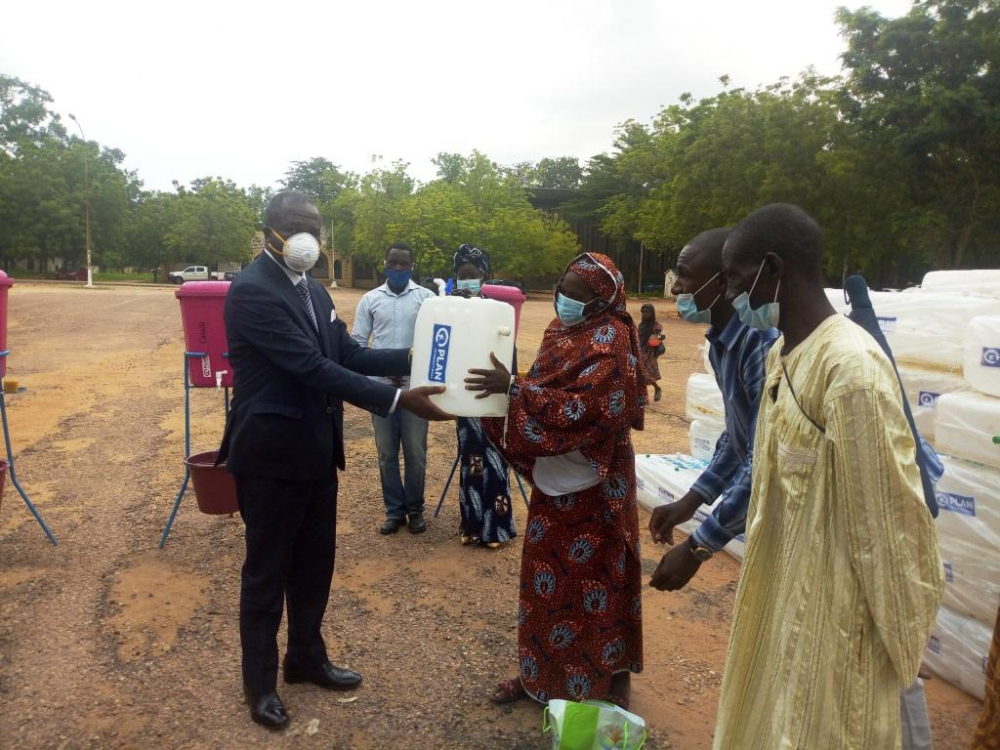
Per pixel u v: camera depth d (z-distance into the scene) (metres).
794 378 1.88
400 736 3.04
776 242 1.91
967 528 3.32
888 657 1.76
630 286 54.84
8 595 4.16
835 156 23.36
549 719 2.73
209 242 57.03
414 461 5.13
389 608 4.14
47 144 59.72
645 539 5.26
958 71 21.58
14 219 52.19
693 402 5.90
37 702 3.19
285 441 2.93
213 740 2.98
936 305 3.90
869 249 24.81
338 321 3.47
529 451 2.76
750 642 2.02
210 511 4.63
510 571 4.66
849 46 23.77
